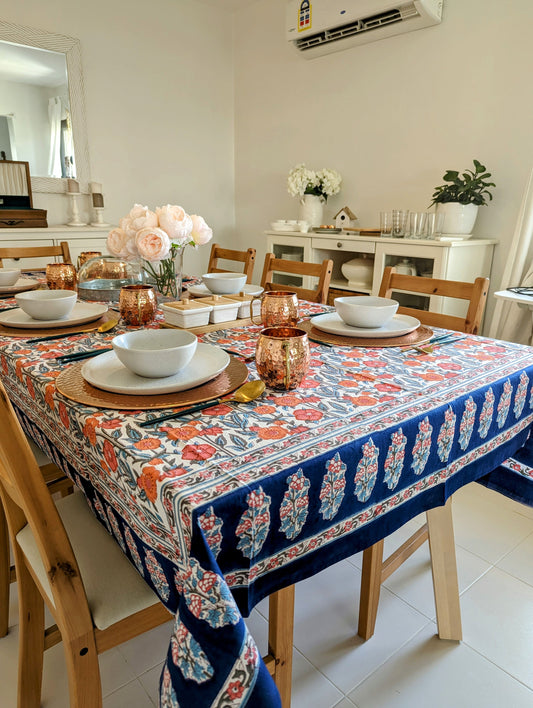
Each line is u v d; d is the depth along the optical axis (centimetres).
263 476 56
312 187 329
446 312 246
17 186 310
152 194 382
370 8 276
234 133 421
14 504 91
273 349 79
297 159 371
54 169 331
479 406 84
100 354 98
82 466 77
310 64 345
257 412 73
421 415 73
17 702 99
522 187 248
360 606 121
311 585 141
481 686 110
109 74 343
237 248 443
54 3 312
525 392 97
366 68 310
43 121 321
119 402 75
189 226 142
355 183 332
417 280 154
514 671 113
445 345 113
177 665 51
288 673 82
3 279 172
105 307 142
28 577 93
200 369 88
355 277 284
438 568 115
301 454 61
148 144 372
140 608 79
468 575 142
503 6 241
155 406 73
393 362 99
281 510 58
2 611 121
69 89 327
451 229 253
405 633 124
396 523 76
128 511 65
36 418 94
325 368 94
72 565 73
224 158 420
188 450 62
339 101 331
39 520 69
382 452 69
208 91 398
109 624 77
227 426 69
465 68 261
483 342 116
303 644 121
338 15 293
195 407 74
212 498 52
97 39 333
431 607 133
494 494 185
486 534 161
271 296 119
